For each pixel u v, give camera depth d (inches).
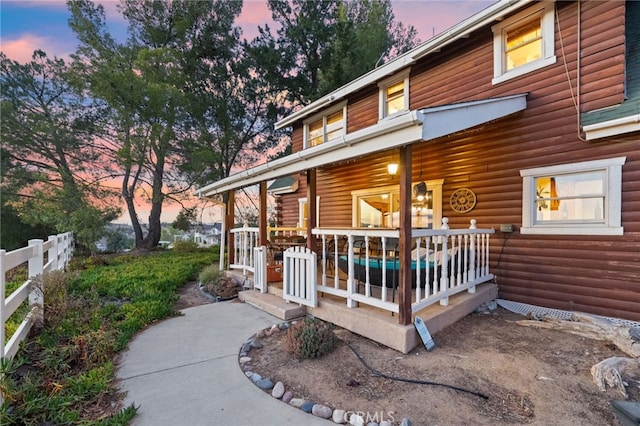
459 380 112.1
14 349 124.6
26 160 544.7
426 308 165.8
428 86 265.0
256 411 96.7
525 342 146.4
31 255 156.6
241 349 143.1
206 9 625.0
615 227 167.3
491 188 219.8
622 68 165.3
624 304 164.2
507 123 211.2
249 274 272.2
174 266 382.9
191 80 625.9
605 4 172.4
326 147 162.2
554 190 193.0
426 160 261.4
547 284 192.4
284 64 662.5
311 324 144.7
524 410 94.7
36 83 556.7
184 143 612.7
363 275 189.9
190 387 110.7
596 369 112.0
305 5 645.9
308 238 193.0
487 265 213.0
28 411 91.2
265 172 225.3
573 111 182.4
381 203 307.0
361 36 573.0
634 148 161.6
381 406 97.8
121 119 534.0
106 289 243.0
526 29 209.8
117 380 115.1
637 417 71.3
